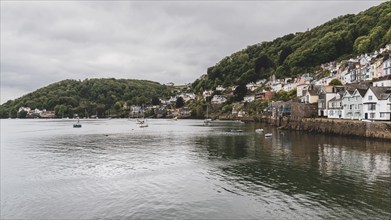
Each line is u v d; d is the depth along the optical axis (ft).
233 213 79.05
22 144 239.91
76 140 265.75
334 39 625.00
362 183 102.94
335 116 284.00
